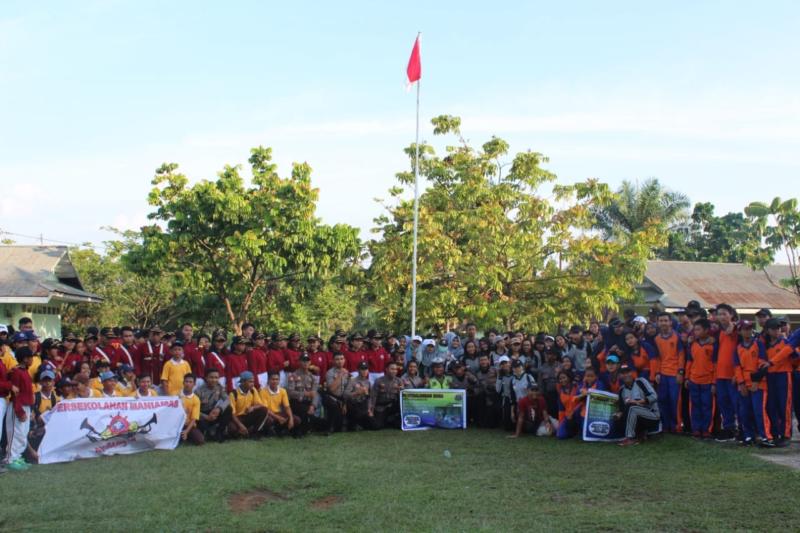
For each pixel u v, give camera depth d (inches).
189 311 1049.5
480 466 375.6
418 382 544.1
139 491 318.7
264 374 517.0
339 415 508.1
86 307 1181.1
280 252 813.9
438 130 870.4
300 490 328.5
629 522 263.0
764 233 995.3
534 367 529.7
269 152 840.9
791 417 391.2
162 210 811.4
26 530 261.0
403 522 270.8
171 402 439.2
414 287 677.9
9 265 916.0
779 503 279.7
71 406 402.6
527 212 818.8
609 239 1321.4
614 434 442.0
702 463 361.7
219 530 263.4
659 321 451.5
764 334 394.3
